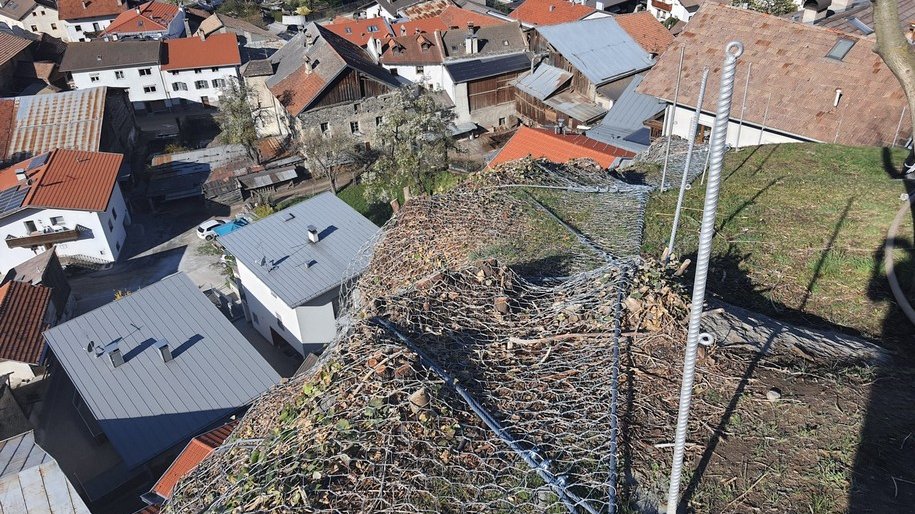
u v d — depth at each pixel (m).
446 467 6.01
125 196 35.56
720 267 10.52
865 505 5.79
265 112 41.41
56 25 63.53
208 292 26.64
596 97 34.19
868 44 19.44
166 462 16.77
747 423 6.66
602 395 6.88
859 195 12.55
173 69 47.66
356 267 16.62
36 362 21.14
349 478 5.93
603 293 8.38
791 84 20.03
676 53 22.58
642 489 5.97
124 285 29.02
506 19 45.47
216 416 16.91
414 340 7.70
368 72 37.78
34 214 28.58
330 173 35.66
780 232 11.42
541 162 15.49
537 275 9.88
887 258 10.26
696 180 14.33
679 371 7.28
